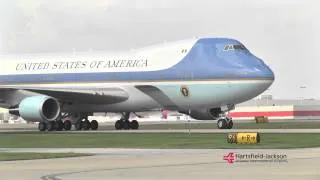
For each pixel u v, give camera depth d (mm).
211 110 198125
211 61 186875
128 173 73688
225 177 68250
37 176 71438
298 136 146625
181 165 82562
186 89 189250
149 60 196000
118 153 106000
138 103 198375
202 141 133500
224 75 184000
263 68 184000
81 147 124812
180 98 191375
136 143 132125
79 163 87438
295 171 73000
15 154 105062
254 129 194750
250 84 181375
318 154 97375
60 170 77938
